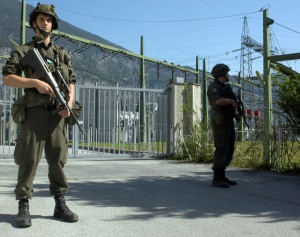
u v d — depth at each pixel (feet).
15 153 12.25
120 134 36.04
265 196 17.56
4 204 14.94
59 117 12.42
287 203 16.12
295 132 24.99
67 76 12.60
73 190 18.38
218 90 20.33
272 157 26.78
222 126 19.98
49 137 12.35
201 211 14.57
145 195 17.40
